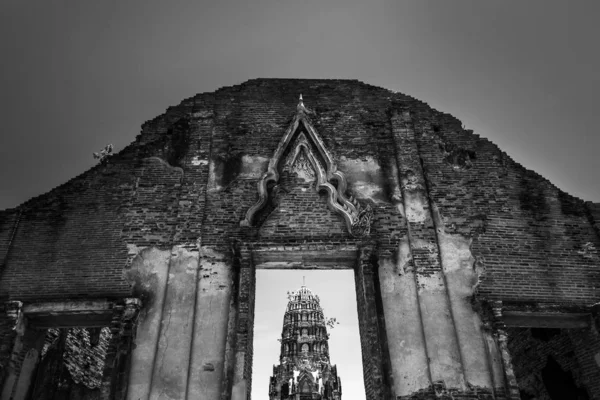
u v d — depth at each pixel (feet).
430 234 34.32
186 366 29.45
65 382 38.19
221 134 39.55
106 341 45.21
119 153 38.78
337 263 34.40
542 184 37.63
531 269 33.42
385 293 32.12
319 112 41.16
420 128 40.47
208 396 28.50
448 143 39.65
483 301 31.63
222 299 31.68
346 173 37.35
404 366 29.66
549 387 37.27
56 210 36.14
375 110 41.52
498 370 29.32
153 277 32.71
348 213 35.09
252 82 43.32
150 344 30.19
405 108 41.37
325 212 35.76
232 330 30.30
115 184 37.22
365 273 32.30
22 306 31.22
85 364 41.60
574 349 33.42
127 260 33.47
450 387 28.86
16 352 30.55
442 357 29.84
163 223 35.12
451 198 36.37
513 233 34.94
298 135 39.22
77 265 33.50
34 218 35.78
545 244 34.63
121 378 28.60
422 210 35.42
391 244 33.99
